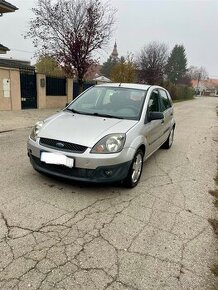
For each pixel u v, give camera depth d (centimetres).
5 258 261
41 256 267
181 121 1448
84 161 370
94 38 1639
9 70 1321
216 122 1520
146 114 475
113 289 234
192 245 303
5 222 319
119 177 391
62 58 1648
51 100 1642
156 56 3500
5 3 1350
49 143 394
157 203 396
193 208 390
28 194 390
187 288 242
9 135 812
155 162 599
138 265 265
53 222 325
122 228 324
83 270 253
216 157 685
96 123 422
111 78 2720
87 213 351
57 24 1616
